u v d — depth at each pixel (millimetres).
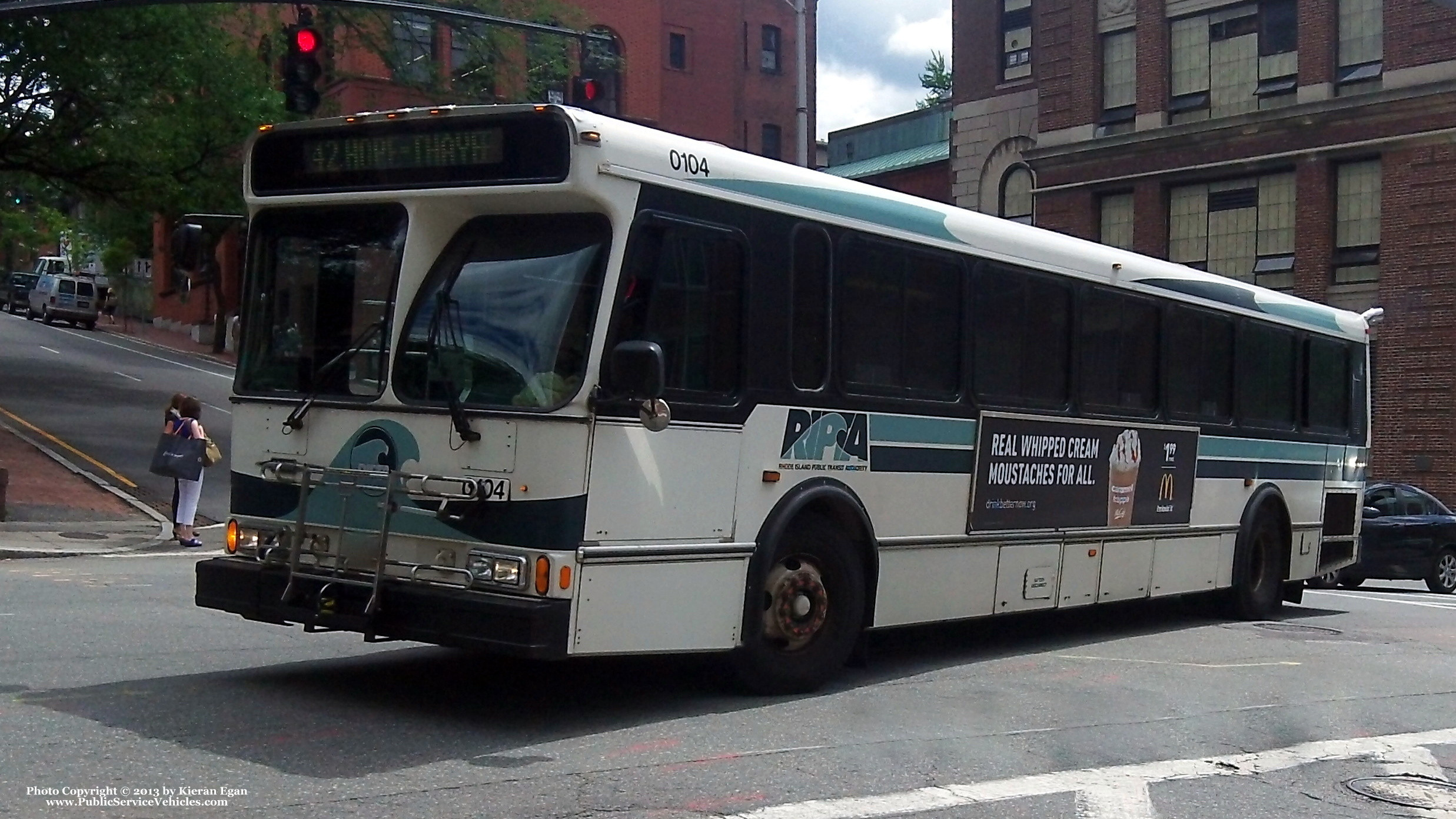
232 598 8281
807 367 8977
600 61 18938
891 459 9695
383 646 10180
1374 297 31578
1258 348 14781
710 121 63750
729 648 8438
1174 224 35281
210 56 30625
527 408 7492
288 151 8492
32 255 100500
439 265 8055
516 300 7766
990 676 10242
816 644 9156
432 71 34938
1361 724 8969
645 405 7719
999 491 10812
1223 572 14203
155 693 8203
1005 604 11016
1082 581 11938
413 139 8008
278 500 8234
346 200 8203
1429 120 30656
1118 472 12320
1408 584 25203
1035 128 38688
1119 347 12391
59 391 36469
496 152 7723
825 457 9086
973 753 7609
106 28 28672
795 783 6746
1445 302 30500
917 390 9984
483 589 7465
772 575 8852
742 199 8477
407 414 7812
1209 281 13820
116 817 5770
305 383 8281
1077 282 11797
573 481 7418
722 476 8305
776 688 8930
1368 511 22625
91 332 63656
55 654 9359
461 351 7801
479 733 7562
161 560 16625
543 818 5992
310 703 8094
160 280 71875
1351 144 31844
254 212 8656
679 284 8062
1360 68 31938
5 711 7570
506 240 7918
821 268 9117
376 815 5926
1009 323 10977
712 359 8289
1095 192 36688
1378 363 31453
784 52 66312
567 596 7375
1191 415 13469
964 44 40688
